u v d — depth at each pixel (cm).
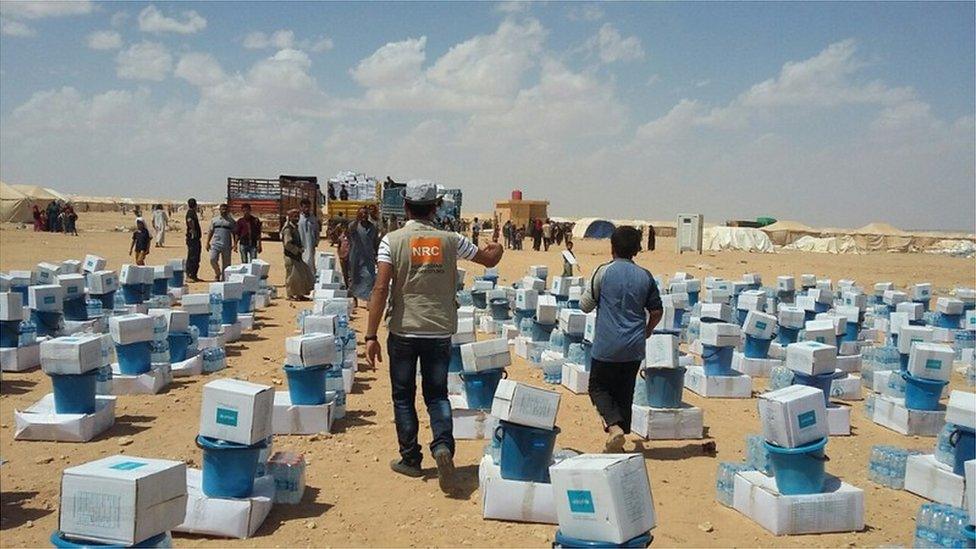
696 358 1295
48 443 741
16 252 3256
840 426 880
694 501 657
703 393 1031
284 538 555
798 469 598
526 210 8062
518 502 595
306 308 1770
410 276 654
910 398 895
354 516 598
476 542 559
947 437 681
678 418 827
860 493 605
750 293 1445
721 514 631
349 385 998
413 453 681
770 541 579
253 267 1759
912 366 888
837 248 6625
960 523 539
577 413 920
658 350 834
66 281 1232
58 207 5269
